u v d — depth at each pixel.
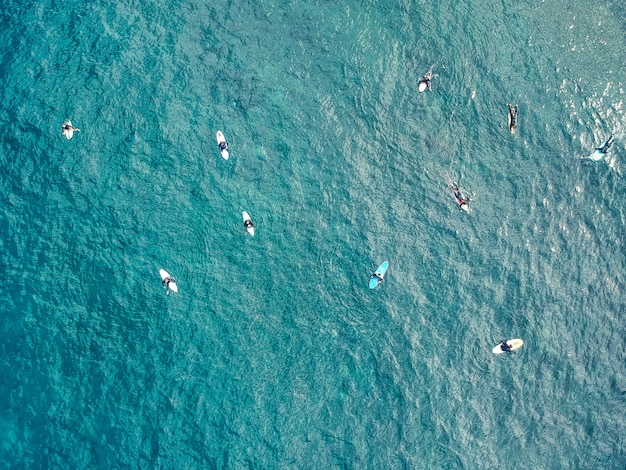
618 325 50.31
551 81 54.91
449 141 53.38
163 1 55.81
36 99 52.59
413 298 50.22
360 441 47.22
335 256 50.84
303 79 54.44
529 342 49.69
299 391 48.03
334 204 51.97
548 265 51.22
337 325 49.47
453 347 49.41
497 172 52.81
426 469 46.84
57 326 48.28
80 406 46.81
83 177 51.41
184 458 46.22
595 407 48.66
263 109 53.66
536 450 47.59
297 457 46.72
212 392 47.75
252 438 46.97
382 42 55.53
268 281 50.12
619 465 47.66
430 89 54.41
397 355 49.06
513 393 48.66
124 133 52.50
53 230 50.25
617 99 54.59
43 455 45.53
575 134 53.84
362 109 53.97
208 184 51.91
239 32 55.34
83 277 49.41
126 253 50.16
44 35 54.34
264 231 51.16
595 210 52.34
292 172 52.44
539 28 55.62
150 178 51.78
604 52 55.47
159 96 53.56
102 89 53.25
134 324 48.75
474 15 55.91
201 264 50.25
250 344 48.81
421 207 52.12
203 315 49.25
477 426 47.88
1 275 48.94
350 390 48.22
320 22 55.66
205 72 54.31
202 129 53.03
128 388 47.44
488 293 50.53
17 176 51.09
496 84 54.72
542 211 52.22
